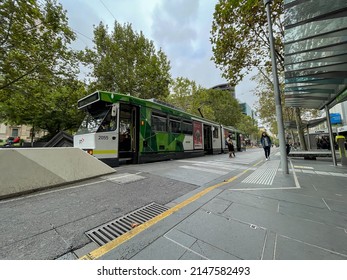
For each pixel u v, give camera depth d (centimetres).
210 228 224
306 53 451
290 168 716
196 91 2591
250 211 277
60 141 1073
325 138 2078
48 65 912
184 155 1107
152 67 1580
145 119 827
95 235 213
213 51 991
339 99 648
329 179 491
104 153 657
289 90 672
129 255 174
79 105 770
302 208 286
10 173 344
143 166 728
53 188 399
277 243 189
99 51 1485
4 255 173
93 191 384
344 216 254
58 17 865
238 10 797
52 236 209
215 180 512
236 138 2273
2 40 732
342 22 362
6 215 261
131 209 294
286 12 374
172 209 290
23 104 1119
